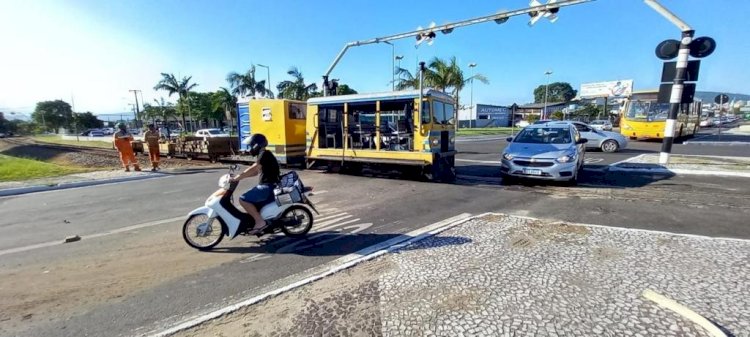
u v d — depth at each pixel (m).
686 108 23.27
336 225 6.00
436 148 10.05
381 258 4.45
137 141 20.75
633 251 4.44
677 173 10.56
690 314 2.96
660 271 3.85
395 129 10.84
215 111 51.00
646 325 2.88
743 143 20.95
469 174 11.47
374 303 3.37
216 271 4.28
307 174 11.84
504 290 3.52
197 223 5.33
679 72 10.77
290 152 13.46
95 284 3.99
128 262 4.62
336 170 12.06
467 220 6.02
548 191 8.53
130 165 15.75
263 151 5.23
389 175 11.04
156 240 5.49
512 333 2.83
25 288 3.92
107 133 62.03
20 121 71.12
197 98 53.28
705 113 71.19
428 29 13.97
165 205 7.87
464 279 3.79
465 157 16.50
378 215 6.57
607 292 3.43
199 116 54.09
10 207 7.90
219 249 5.04
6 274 4.30
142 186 10.37
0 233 5.98
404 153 10.17
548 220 5.96
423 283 3.73
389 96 10.27
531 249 4.59
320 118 12.11
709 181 9.31
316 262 4.46
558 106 78.62
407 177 10.75
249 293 3.70
